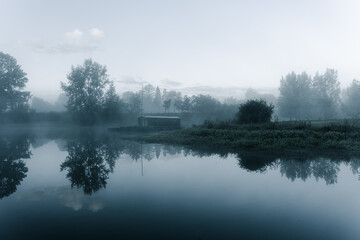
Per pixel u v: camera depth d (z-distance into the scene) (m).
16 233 4.97
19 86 58.53
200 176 9.44
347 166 10.87
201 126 26.72
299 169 10.39
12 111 55.34
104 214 5.94
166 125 41.81
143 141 22.47
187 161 12.47
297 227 5.12
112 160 13.13
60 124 56.00
